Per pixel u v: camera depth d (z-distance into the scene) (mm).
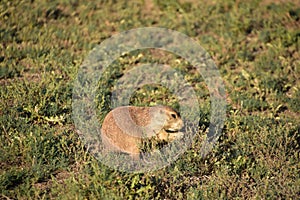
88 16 16500
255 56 14711
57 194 8789
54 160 9492
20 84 11898
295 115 11977
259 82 13172
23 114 11055
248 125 10828
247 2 17031
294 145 10297
